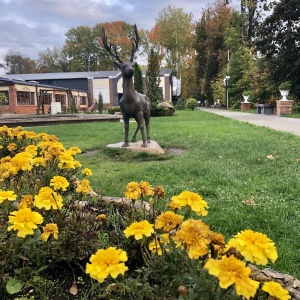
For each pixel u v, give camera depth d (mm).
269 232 2098
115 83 33969
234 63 26203
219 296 851
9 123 11156
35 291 1271
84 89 34500
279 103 15734
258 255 837
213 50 34562
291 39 15477
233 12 30891
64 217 1498
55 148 2191
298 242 1953
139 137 7453
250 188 3102
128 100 5445
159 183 3387
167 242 1176
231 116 16062
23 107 24047
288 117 14281
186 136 7688
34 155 2484
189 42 40219
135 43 5391
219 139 6891
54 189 1729
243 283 748
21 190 1814
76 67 51844
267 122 11586
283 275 1336
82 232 1467
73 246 1428
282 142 6043
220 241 987
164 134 8211
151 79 19625
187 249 919
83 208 1889
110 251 927
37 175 2123
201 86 37406
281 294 875
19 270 1294
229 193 2941
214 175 3609
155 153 5277
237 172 3736
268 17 16141
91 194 2465
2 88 22938
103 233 1678
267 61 16562
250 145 5719
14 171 1739
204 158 4746
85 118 14055
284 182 3211
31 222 1155
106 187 3219
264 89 18266
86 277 1379
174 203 1316
